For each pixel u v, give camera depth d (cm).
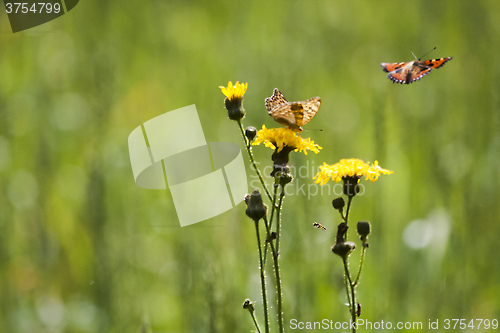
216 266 644
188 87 1296
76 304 802
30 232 886
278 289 388
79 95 1184
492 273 768
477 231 802
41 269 841
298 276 660
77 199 972
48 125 1116
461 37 1331
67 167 1042
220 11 1644
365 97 1220
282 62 1196
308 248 725
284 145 409
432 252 787
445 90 1148
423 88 1140
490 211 830
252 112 1123
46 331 758
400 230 865
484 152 962
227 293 634
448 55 1324
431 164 908
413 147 980
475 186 873
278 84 1120
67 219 940
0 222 883
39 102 1155
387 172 409
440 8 1386
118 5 1538
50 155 1044
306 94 1174
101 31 1417
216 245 766
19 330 755
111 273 785
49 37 1318
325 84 1319
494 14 1329
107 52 1172
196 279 708
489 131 1007
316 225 402
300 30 1451
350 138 1119
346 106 1245
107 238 817
